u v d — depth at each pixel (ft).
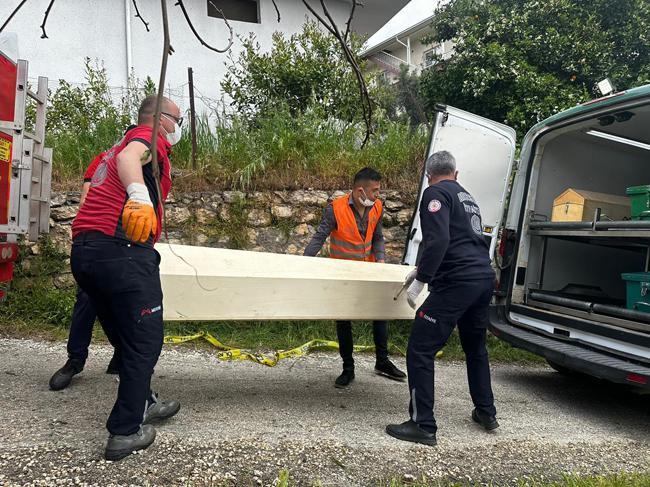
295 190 19.88
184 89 30.25
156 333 8.03
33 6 28.81
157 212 8.11
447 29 31.68
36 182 13.84
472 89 28.35
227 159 20.57
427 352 10.02
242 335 16.76
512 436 10.71
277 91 26.12
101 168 8.36
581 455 10.11
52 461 7.48
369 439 9.64
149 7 30.89
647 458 10.32
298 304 9.53
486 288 10.37
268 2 33.53
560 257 17.06
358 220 12.76
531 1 27.94
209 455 8.14
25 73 11.93
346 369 12.96
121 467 7.50
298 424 10.05
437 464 8.95
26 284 16.67
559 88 27.35
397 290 10.51
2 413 9.20
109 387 11.23
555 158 16.70
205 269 9.00
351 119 24.72
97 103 23.82
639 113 14.87
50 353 13.65
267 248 19.13
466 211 10.50
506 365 17.30
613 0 27.63
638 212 14.33
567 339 13.91
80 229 7.90
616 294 18.20
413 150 22.12
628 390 15.48
